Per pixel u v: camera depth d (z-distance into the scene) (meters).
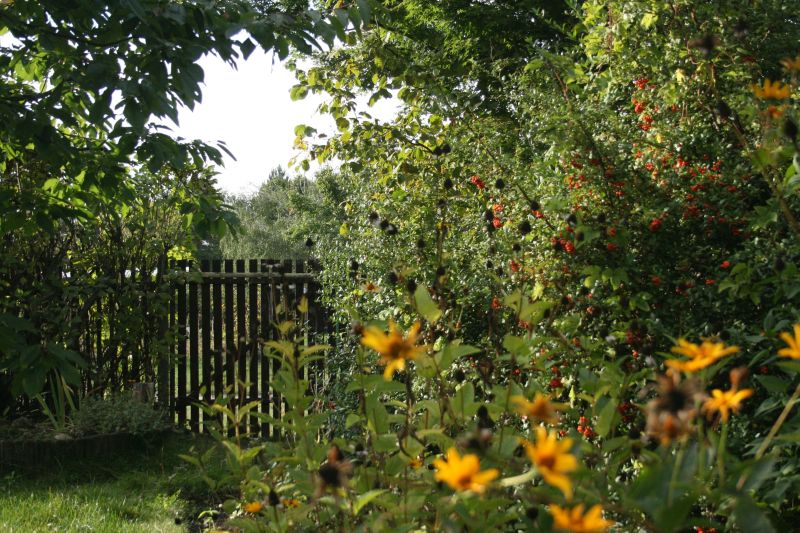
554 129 3.89
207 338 7.81
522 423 3.10
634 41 4.28
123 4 3.96
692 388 1.43
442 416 2.27
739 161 3.52
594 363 3.01
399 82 6.71
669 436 1.36
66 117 4.65
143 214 7.70
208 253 21.70
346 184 7.11
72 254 7.63
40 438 6.06
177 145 4.64
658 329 3.19
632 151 3.87
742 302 3.27
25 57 5.04
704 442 1.75
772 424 2.87
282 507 2.28
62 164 4.77
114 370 7.70
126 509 4.81
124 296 7.57
